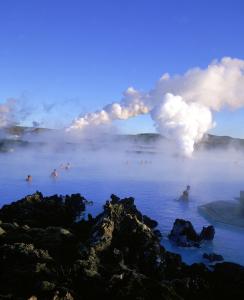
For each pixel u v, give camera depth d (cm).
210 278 1528
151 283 1327
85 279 1341
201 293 1383
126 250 1686
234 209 2886
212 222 2575
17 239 1716
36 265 1380
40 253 1516
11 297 1211
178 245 2070
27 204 2402
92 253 1545
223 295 1398
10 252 1510
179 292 1371
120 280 1336
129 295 1256
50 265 1438
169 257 1706
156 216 2722
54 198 2617
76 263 1430
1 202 3053
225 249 2030
